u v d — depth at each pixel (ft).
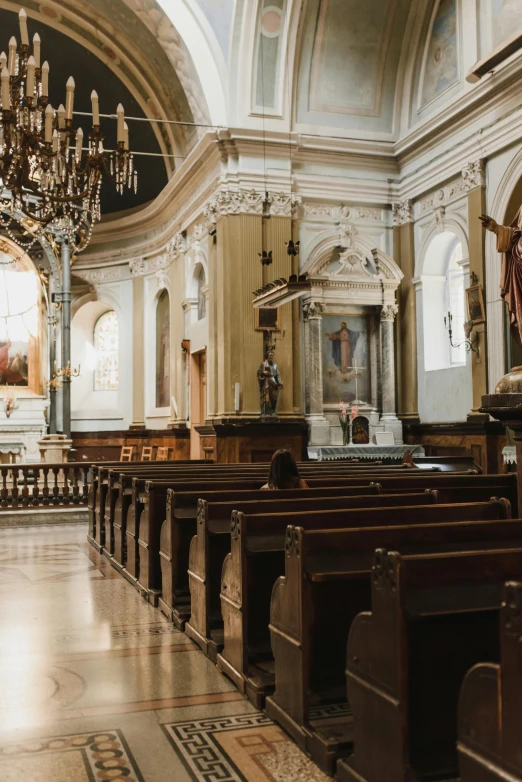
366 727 10.90
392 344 54.34
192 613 19.63
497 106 44.57
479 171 45.98
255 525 15.97
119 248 74.49
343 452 49.47
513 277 25.20
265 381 50.90
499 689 8.34
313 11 52.01
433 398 52.16
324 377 53.98
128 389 74.28
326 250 53.47
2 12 61.67
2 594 25.09
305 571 12.76
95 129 32.55
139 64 61.26
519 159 42.93
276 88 52.34
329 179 54.03
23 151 32.04
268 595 16.56
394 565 10.20
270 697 14.23
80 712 14.38
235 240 52.11
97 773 11.78
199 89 53.52
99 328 78.74
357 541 13.29
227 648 16.65
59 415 68.74
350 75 54.49
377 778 10.59
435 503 19.97
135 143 71.36
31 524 43.57
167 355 69.56
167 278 68.59
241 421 50.52
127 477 29.32
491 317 45.14
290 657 13.25
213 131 51.60
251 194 51.88
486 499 24.53
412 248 54.24
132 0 53.57
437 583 10.58
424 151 52.29
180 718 14.05
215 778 11.60
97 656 18.06
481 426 45.44
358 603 13.14
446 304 53.31
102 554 33.19
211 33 52.31
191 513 21.91
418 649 10.37
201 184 57.11
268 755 12.42
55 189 34.63
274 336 51.85
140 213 70.49
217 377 54.03
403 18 52.95
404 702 10.00
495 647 10.78
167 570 22.35
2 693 15.49
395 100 55.31
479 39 46.21
